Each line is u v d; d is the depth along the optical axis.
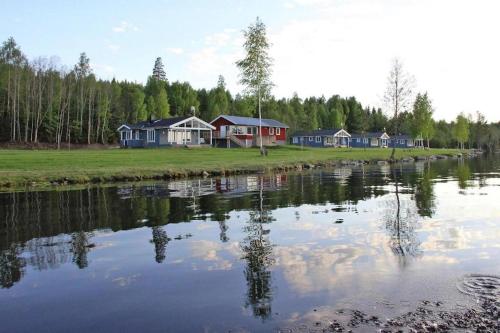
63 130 87.38
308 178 29.03
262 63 52.28
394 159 57.22
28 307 6.39
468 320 5.62
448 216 13.75
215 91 136.00
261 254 9.16
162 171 28.73
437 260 8.51
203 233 11.35
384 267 8.06
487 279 7.29
